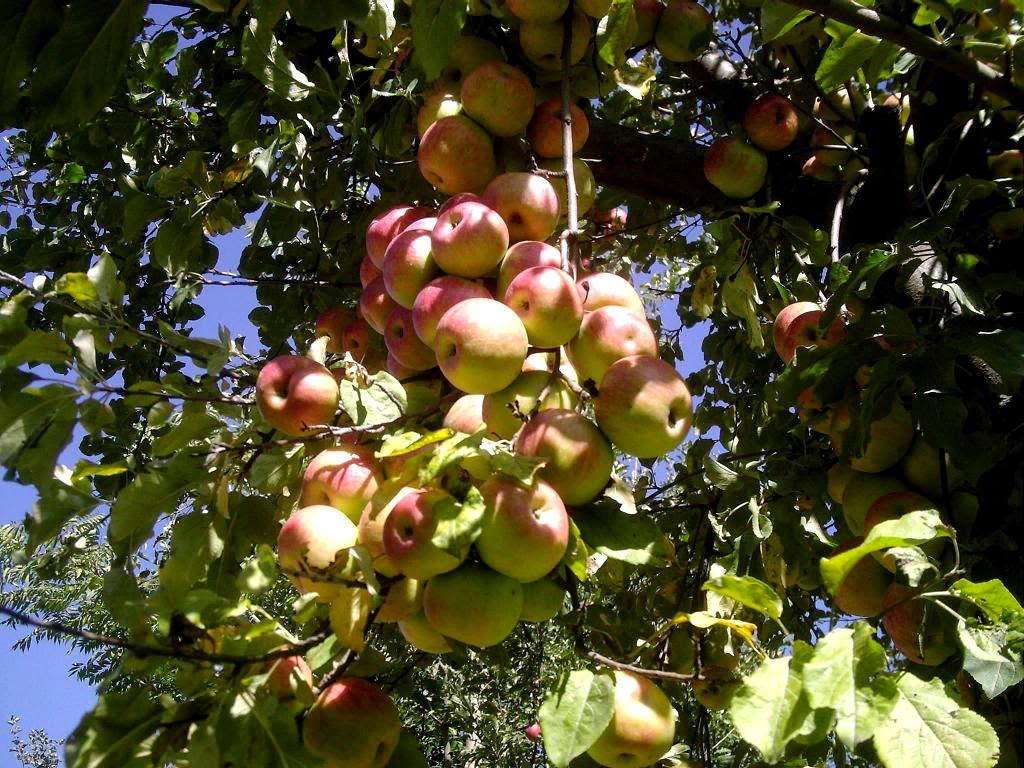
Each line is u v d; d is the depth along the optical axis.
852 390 0.94
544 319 0.75
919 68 1.22
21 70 0.72
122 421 1.39
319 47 1.29
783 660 0.62
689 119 1.66
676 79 1.47
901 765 0.58
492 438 0.77
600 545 0.73
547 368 0.78
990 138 1.24
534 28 1.00
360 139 1.15
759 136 1.30
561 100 0.99
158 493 0.80
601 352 0.78
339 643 0.73
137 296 1.54
